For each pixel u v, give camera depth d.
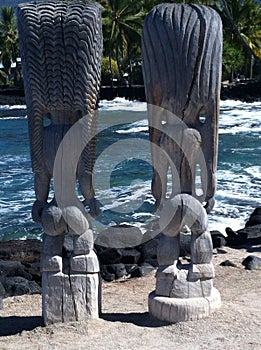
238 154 21.64
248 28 46.66
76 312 5.62
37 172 5.61
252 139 25.42
